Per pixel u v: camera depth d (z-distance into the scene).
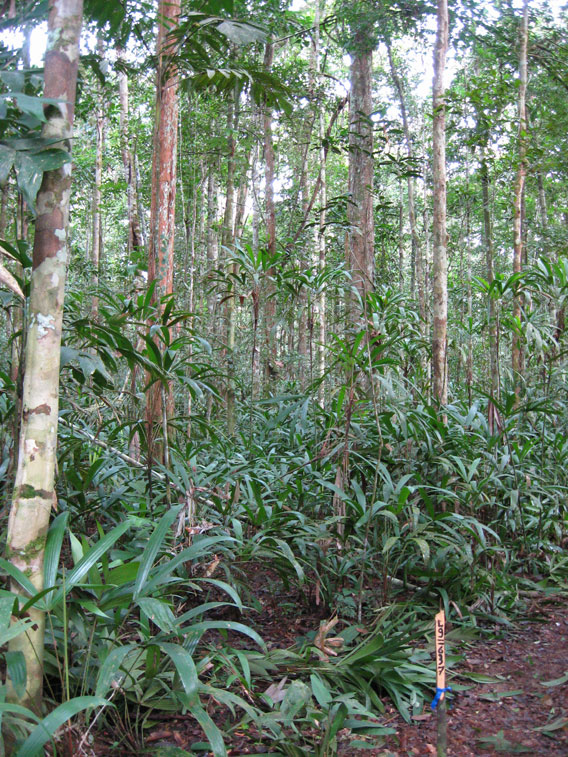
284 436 5.31
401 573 3.92
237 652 2.47
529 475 4.45
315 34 10.57
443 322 5.44
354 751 2.27
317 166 13.88
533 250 11.05
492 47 9.68
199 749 2.19
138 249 8.00
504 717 2.49
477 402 5.45
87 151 12.54
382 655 2.70
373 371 3.76
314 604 3.59
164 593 2.92
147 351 3.29
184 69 4.86
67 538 3.64
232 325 7.76
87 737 2.10
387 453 4.02
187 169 11.02
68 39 2.09
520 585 4.05
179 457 3.90
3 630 1.76
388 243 14.27
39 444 2.01
